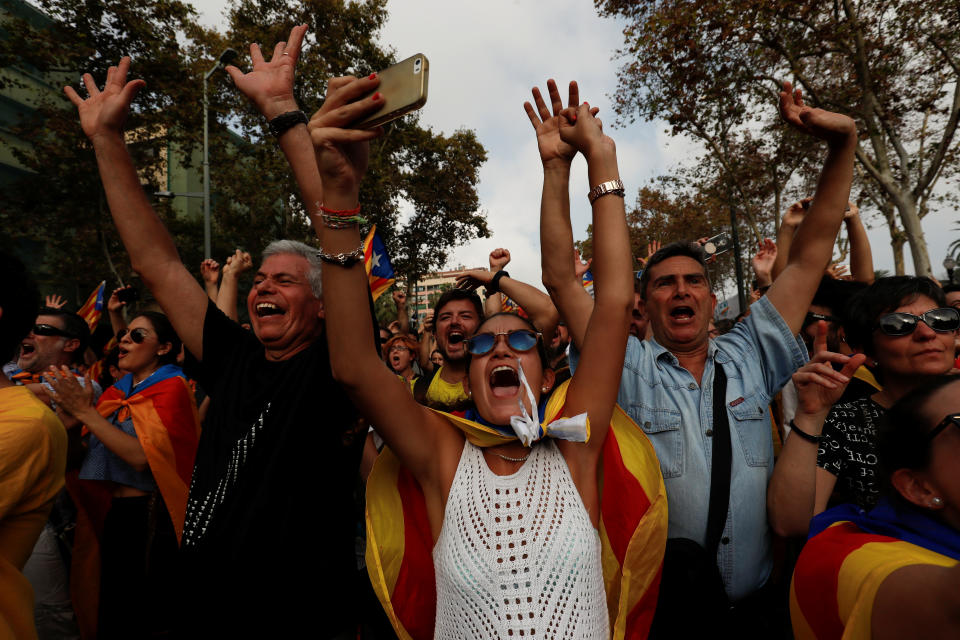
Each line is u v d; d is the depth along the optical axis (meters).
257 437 1.69
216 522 1.63
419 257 23.67
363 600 2.14
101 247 18.53
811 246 2.12
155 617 3.08
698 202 23.06
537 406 1.67
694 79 12.65
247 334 2.11
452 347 3.37
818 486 1.91
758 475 1.92
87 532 3.10
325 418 1.75
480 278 3.44
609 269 1.62
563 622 1.35
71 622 3.00
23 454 1.49
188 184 27.69
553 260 2.05
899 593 1.08
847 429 1.95
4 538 1.50
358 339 1.42
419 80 1.17
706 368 2.11
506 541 1.41
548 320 3.06
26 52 14.95
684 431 1.97
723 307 6.50
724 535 1.84
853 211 3.37
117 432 2.86
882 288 2.07
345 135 1.26
